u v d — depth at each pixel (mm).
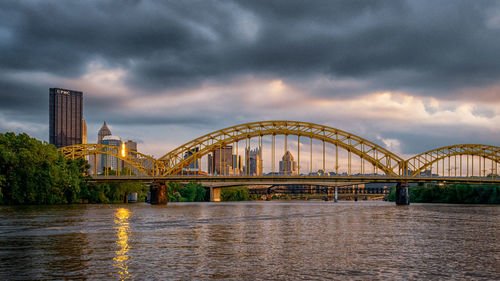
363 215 101375
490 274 32656
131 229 61000
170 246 44500
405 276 31703
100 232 56031
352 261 36812
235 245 45625
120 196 193250
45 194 136875
